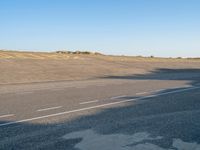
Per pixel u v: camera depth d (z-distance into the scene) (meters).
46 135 7.94
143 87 21.12
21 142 7.33
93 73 37.97
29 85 23.08
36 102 13.90
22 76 31.27
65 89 19.84
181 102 13.76
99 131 8.32
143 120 9.74
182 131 8.36
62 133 8.12
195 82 25.59
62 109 11.95
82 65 47.59
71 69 40.78
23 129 8.62
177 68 52.44
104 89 19.81
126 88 20.48
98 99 14.89
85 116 10.47
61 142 7.31
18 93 17.59
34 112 11.29
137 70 45.22
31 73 34.28
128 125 9.03
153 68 49.97
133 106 12.64
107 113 11.02
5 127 8.89
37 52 73.62
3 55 57.34
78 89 19.84
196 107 12.34
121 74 38.41
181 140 7.53
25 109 11.97
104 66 48.16
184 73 41.31
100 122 9.47
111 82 25.80
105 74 37.59
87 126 8.92
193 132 8.27
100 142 7.32
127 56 84.88
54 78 31.06
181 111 11.41
